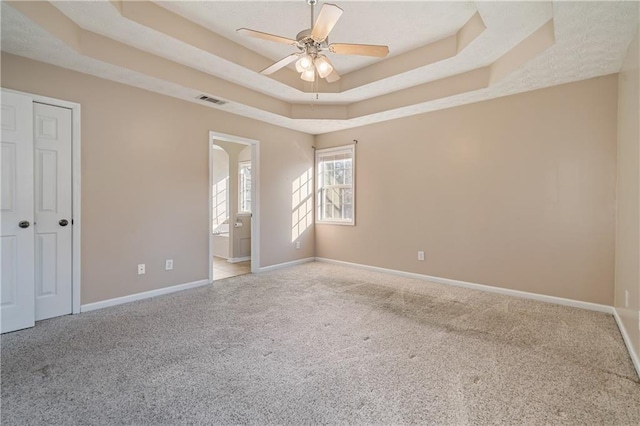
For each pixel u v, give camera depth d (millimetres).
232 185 5910
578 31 2268
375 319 2918
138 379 1913
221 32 3070
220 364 2102
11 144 2582
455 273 4105
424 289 3924
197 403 1693
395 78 3660
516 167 3586
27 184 2662
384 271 4832
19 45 2492
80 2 2299
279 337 2529
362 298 3561
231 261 5832
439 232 4238
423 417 1596
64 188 2926
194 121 3949
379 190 4875
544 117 3387
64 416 1578
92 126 3088
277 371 2020
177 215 3807
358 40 3152
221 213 7164
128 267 3385
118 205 3291
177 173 3793
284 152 5211
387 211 4785
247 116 4527
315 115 4695
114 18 2486
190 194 3932
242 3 2596
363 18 2766
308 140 5648
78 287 3021
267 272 4863
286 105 4590
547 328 2703
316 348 2342
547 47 2508
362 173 5082
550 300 3391
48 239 2844
